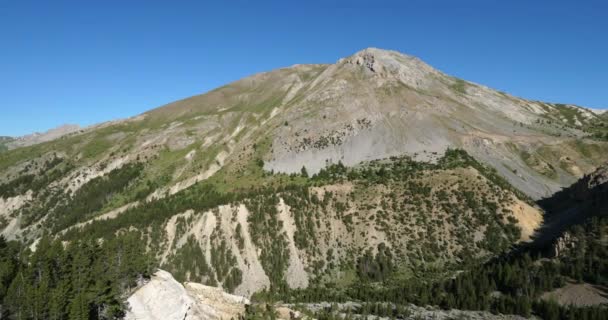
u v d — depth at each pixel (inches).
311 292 5866.1
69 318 3083.2
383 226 6855.3
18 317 3075.8
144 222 7322.8
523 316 4571.9
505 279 5182.1
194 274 6407.5
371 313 4958.2
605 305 4389.8
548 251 5561.0
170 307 3644.2
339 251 6663.4
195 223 7121.1
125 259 3641.7
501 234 6451.8
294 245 6786.4
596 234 5305.1
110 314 3260.3
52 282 3513.8
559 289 4849.9
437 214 6924.2
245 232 6939.0
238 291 6181.1
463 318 4658.0
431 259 6328.7
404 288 5629.9
